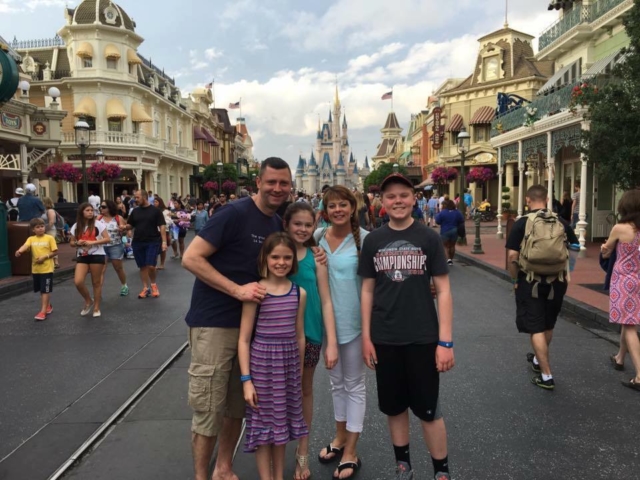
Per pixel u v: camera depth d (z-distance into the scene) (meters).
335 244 3.59
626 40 16.16
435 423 3.05
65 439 3.88
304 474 3.43
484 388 5.00
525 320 5.07
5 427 4.14
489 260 14.31
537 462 3.60
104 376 5.35
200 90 56.38
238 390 3.27
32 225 7.90
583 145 10.44
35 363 5.79
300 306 3.21
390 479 3.40
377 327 3.10
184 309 8.65
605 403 4.62
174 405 4.57
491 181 37.06
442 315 3.00
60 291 10.47
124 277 9.91
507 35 36.88
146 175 39.19
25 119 21.53
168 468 3.51
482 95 37.53
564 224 5.33
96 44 35.53
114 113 35.72
